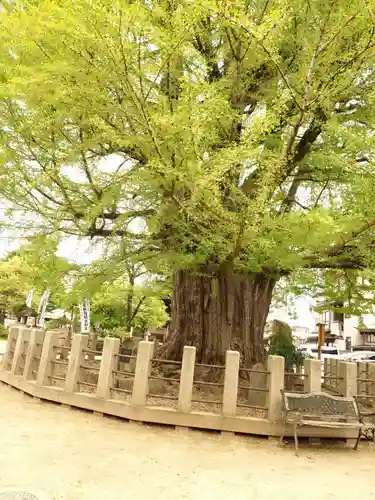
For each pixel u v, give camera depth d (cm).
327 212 546
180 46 512
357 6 530
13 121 629
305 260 691
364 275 802
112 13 450
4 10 562
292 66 717
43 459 449
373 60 602
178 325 976
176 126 492
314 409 609
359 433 612
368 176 632
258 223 571
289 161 748
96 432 580
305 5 592
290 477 459
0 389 864
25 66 563
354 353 2588
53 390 746
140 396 656
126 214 686
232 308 953
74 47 510
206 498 379
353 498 405
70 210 685
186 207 590
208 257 822
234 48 682
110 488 385
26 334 921
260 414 711
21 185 643
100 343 1107
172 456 501
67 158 614
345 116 739
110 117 583
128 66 503
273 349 1119
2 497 342
